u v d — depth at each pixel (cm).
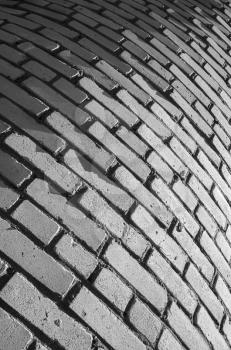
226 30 199
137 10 176
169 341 97
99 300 92
